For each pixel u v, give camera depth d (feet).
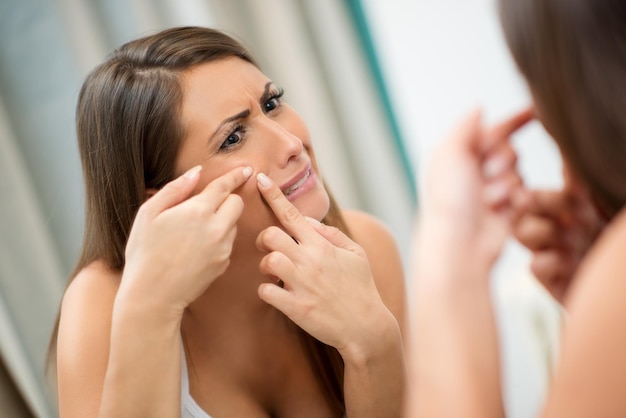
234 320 3.38
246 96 2.93
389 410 2.99
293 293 2.81
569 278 1.95
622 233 1.37
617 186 1.41
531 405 5.37
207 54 2.98
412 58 5.66
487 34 5.30
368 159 6.07
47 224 5.21
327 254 2.85
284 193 3.03
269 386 3.47
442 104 5.68
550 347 5.21
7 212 4.90
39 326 4.99
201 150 2.93
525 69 1.47
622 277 1.32
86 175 3.29
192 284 2.70
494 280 5.53
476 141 1.73
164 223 2.70
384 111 6.15
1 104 4.98
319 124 5.83
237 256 3.14
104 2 5.20
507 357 5.41
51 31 5.04
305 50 5.81
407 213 6.18
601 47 1.32
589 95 1.35
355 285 2.88
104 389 2.70
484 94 5.49
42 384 4.93
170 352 2.72
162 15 5.37
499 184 1.66
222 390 3.33
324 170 5.86
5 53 5.00
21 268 4.94
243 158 2.94
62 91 5.11
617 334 1.30
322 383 3.49
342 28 5.90
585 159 1.42
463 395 1.45
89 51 5.10
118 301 2.71
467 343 1.50
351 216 4.17
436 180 1.68
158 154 3.01
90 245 3.50
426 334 1.53
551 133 1.49
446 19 5.41
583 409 1.33
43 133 5.13
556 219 1.94
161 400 2.70
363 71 6.02
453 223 1.60
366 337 2.86
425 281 1.57
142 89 2.96
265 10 5.62
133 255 2.74
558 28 1.36
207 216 2.71
